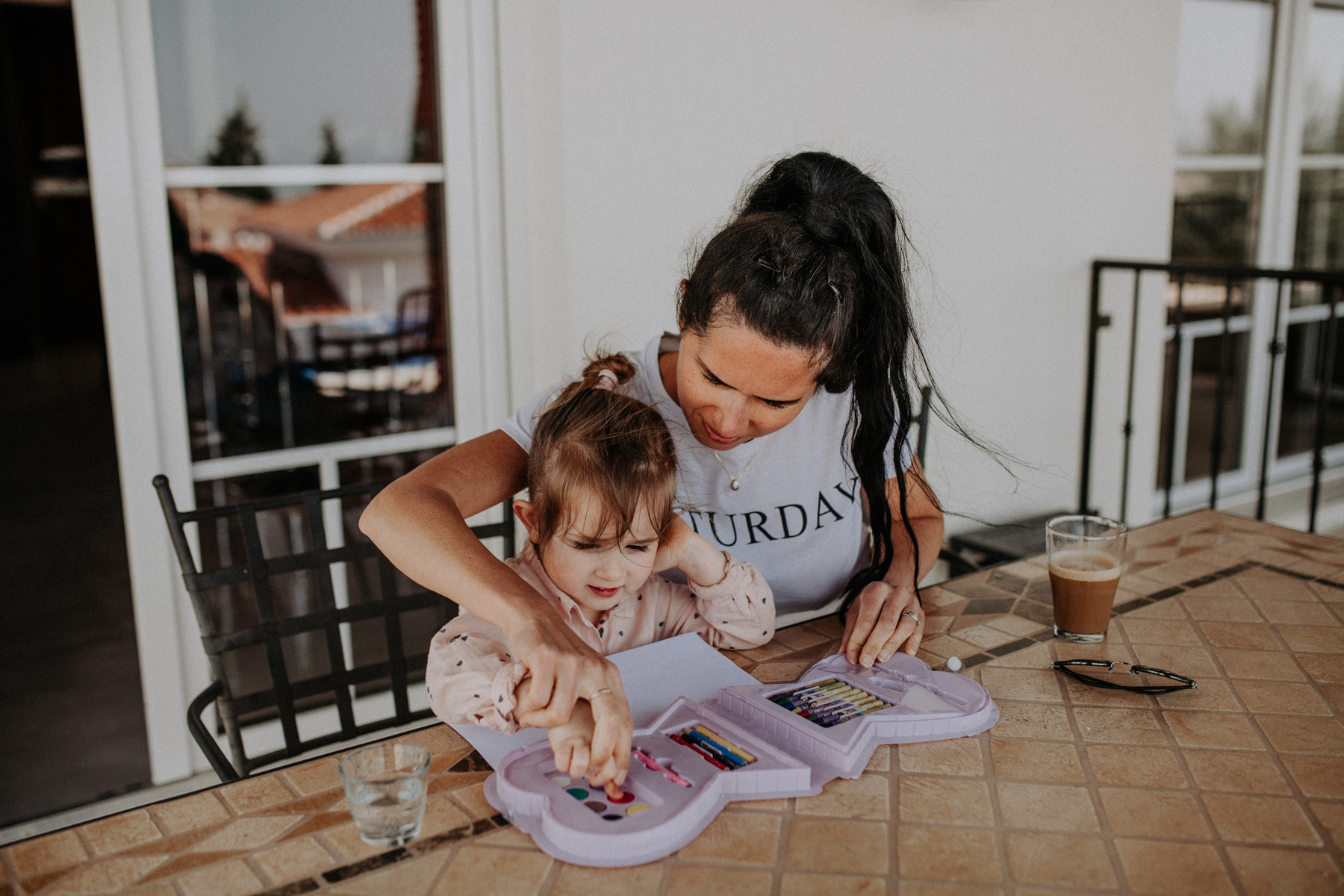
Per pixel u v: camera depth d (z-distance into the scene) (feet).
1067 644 3.85
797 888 2.41
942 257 8.44
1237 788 2.85
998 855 2.54
